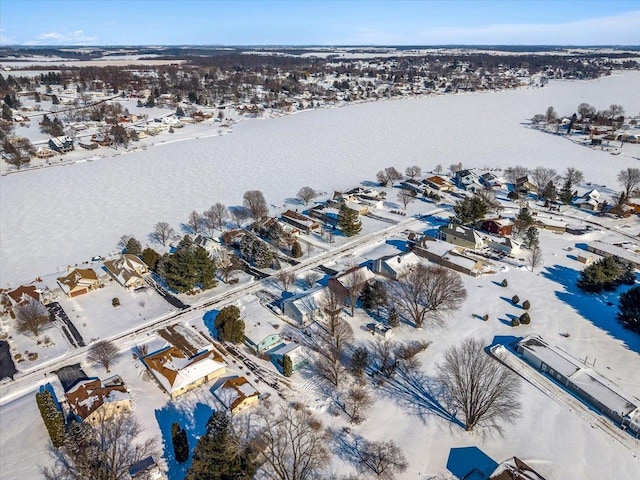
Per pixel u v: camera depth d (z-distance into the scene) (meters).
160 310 65.94
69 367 53.94
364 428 45.16
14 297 66.25
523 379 51.44
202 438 39.06
